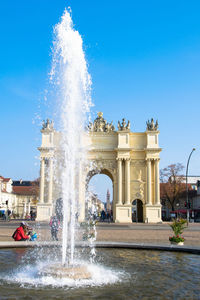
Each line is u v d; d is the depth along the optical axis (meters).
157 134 99.06
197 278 19.53
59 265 20.28
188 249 28.27
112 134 100.75
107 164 99.06
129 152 97.56
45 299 15.38
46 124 99.94
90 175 103.69
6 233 49.44
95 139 100.62
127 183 96.62
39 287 17.34
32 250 29.31
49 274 19.00
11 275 19.83
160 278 19.50
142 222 98.00
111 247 31.06
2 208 150.38
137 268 22.14
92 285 17.88
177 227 34.09
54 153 97.06
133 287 17.58
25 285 17.73
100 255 27.06
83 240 35.97
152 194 98.00
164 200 158.38
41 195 95.94
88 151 98.88
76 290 16.89
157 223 92.19
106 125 101.44
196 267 22.44
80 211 89.75
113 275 20.09
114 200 97.81
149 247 30.00
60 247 31.27
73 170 28.25
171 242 33.59
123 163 98.62
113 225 78.38
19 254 27.16
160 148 96.88
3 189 162.62
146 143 100.31
